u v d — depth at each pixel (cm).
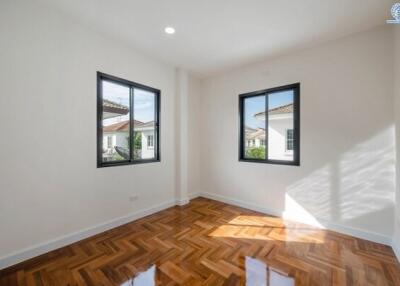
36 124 204
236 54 312
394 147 223
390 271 183
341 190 258
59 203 222
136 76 303
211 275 178
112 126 281
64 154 225
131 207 300
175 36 263
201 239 243
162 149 350
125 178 292
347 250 217
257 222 293
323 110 272
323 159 272
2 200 185
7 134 186
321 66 274
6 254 187
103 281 171
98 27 245
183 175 378
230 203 379
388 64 227
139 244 231
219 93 398
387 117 227
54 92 216
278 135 353
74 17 226
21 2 193
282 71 312
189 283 168
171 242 236
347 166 253
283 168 311
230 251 217
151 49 299
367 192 240
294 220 299
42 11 206
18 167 193
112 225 273
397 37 211
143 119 326
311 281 170
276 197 319
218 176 400
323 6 202
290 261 199
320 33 250
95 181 256
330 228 266
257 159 346
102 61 260
